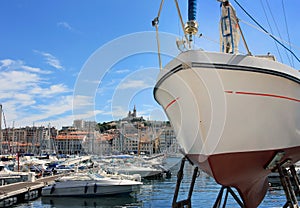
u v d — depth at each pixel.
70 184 17.50
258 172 6.05
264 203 14.82
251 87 5.05
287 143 5.84
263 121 5.25
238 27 6.41
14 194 15.56
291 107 5.63
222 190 8.62
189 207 7.38
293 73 5.75
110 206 15.31
